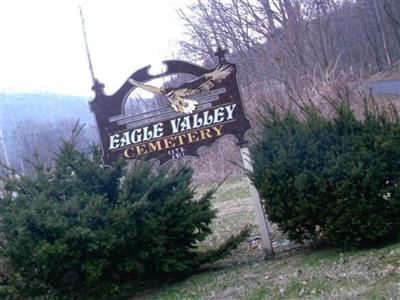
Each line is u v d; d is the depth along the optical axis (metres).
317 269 6.63
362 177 6.71
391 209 6.83
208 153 18.09
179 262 7.40
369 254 6.69
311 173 6.85
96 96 8.70
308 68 21.33
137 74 8.58
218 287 6.88
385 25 50.62
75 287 7.12
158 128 8.53
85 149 7.89
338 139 6.98
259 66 22.34
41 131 33.06
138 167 7.46
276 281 6.59
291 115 7.77
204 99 8.39
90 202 6.94
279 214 7.19
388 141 6.77
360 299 5.46
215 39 27.12
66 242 6.74
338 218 6.86
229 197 14.07
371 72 43.72
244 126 8.20
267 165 7.25
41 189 7.36
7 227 6.86
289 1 25.05
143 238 7.20
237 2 26.56
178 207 7.54
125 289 7.15
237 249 8.91
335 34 37.81
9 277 6.94
